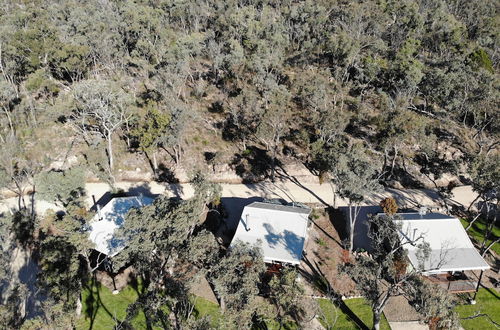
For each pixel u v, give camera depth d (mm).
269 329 36594
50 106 62312
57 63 66250
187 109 61688
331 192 59281
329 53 82188
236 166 62969
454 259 41656
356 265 33688
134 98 64250
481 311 40219
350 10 95500
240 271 29625
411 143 66562
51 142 62344
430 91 70750
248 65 72812
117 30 78812
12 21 79250
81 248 34750
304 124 68312
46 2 95562
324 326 37688
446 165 60719
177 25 95375
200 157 63688
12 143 57000
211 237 32562
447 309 30172
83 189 48594
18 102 66312
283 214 47125
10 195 56281
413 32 90375
